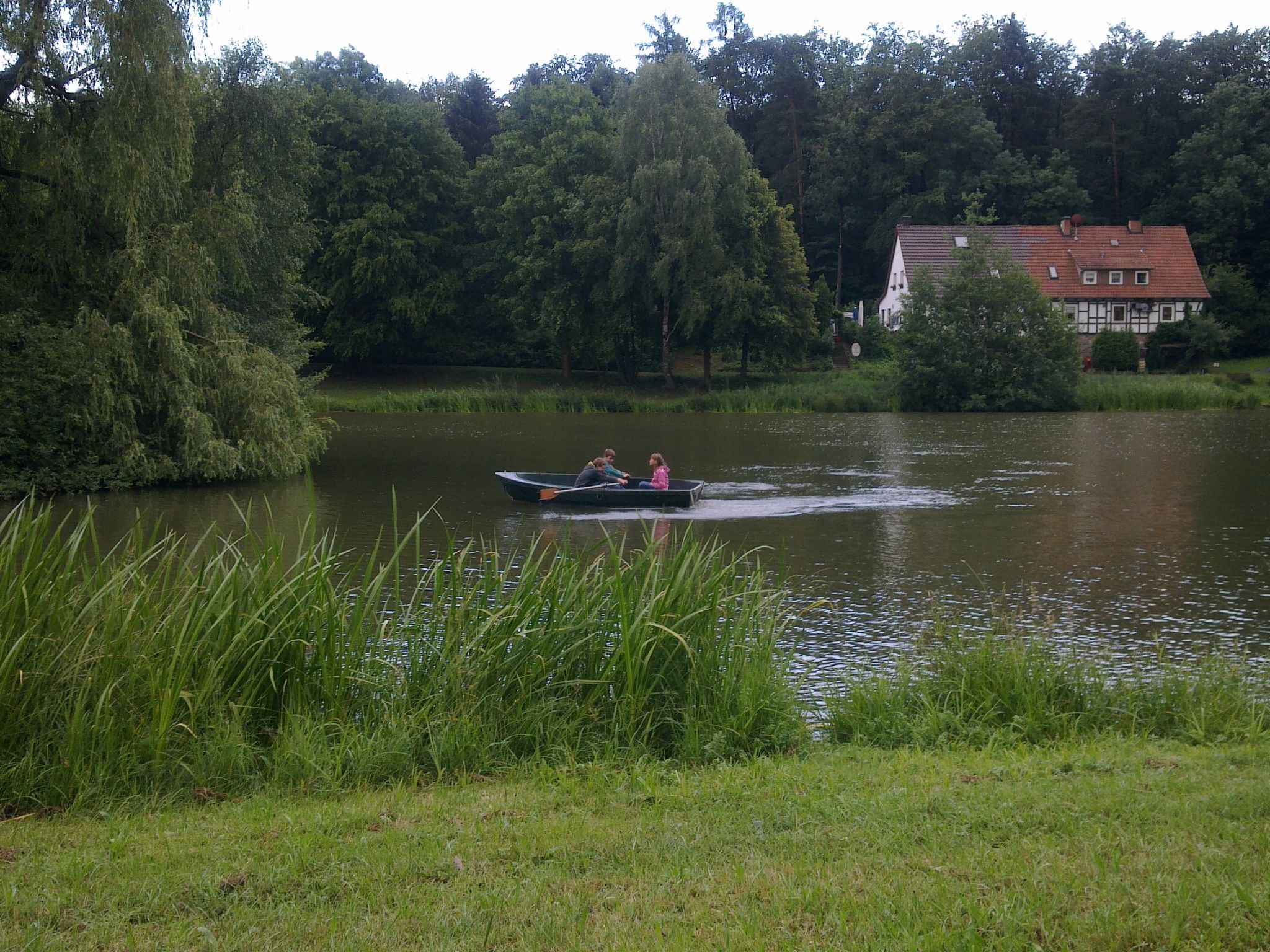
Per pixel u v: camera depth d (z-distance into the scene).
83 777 5.95
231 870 4.70
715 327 56.91
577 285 56.59
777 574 13.63
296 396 24.92
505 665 7.21
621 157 54.00
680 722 7.16
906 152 75.88
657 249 54.56
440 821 5.39
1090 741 7.02
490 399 49.66
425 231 62.56
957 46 82.00
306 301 34.50
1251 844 4.66
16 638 6.37
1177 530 17.06
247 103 28.11
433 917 4.20
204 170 27.12
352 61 68.56
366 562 14.65
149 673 6.48
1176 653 10.11
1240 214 71.81
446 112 78.62
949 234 69.56
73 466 22.05
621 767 6.54
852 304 81.69
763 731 7.13
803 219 81.38
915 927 3.92
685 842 4.97
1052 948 3.78
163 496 21.42
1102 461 27.77
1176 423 40.50
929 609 11.86
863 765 6.41
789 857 4.75
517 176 59.62
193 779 6.16
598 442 34.47
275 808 5.75
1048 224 75.19
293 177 31.00
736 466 27.38
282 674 7.06
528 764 6.60
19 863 4.85
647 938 3.97
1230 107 72.19
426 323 61.06
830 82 83.62
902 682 8.10
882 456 29.75
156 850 5.02
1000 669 8.07
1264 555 14.95
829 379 60.03
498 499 21.28
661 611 7.52
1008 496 21.25
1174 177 76.94
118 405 21.88
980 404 48.81
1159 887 4.20
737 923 4.05
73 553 6.92
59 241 21.81
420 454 30.55
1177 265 69.00
